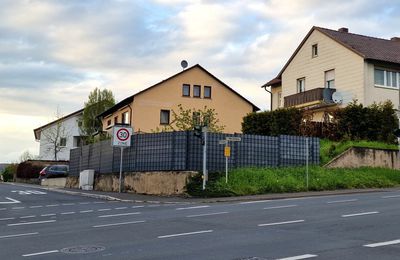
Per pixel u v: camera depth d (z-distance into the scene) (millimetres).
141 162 25109
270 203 18047
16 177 60594
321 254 8516
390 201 17188
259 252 8773
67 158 71625
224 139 24156
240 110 47531
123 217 14789
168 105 44969
